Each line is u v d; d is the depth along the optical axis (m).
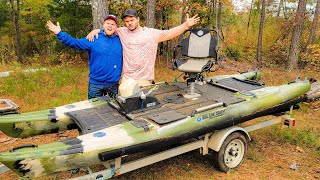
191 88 4.43
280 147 5.02
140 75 4.53
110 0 12.58
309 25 15.58
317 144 5.10
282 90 4.70
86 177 3.19
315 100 7.43
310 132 5.59
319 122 6.22
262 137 5.36
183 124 3.54
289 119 4.90
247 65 14.80
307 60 13.69
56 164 2.92
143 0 13.60
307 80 5.20
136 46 4.42
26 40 20.42
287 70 13.15
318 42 15.02
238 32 19.88
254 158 4.56
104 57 4.40
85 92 7.71
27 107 6.50
